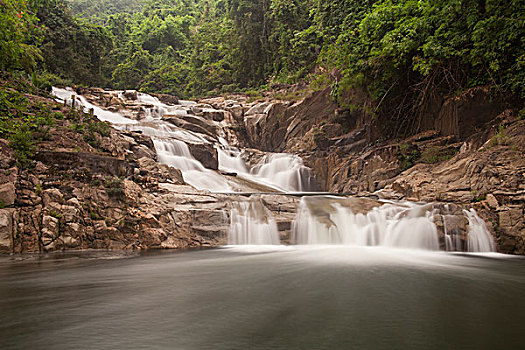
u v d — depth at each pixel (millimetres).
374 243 13188
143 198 13211
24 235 10883
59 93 30172
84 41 39656
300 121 28875
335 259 9727
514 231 11898
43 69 34375
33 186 11523
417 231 12664
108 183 12672
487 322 4613
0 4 19281
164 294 5934
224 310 5070
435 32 17781
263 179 25109
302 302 5469
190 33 73938
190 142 21938
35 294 5926
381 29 20188
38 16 36250
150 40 68938
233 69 47406
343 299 5656
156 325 4453
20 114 14391
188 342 3914
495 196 12812
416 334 4172
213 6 78625
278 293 6004
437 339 4020
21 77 20078
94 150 14305
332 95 25391
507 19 15375
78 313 4930
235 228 13508
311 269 8156
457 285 6723
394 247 12836
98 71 42250
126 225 12258
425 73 17828
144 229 12391
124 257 10109
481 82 17688
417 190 15516
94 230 11891
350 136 24484
